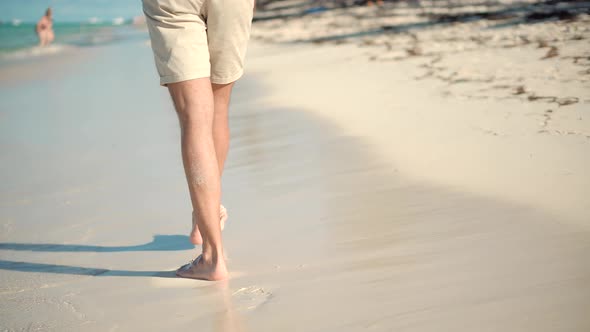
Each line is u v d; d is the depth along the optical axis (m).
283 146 4.21
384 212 2.79
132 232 3.09
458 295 1.96
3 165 5.05
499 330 1.74
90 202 3.71
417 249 2.36
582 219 2.38
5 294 2.48
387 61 6.98
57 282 2.56
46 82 10.21
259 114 5.39
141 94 7.82
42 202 3.87
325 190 3.22
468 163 3.23
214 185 2.30
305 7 20.91
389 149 3.71
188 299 2.23
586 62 5.21
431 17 11.43
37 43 18.64
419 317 1.87
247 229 2.85
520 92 4.53
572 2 10.33
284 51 9.77
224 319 2.04
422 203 2.83
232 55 2.46
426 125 4.08
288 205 3.09
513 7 10.93
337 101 5.32
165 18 2.28
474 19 9.92
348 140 4.05
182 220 3.18
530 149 3.28
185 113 2.31
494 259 2.18
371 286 2.12
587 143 3.24
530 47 6.35
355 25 12.31
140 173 4.21
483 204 2.69
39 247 3.04
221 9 2.32
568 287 1.91
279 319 1.98
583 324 1.71
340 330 1.86
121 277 2.53
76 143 5.51
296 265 2.39
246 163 3.95
